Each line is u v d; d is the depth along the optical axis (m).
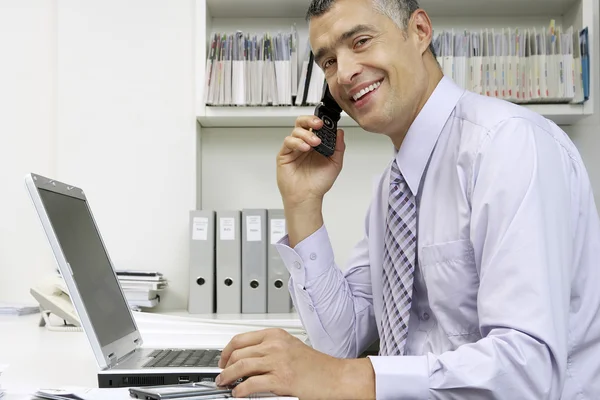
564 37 2.73
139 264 2.95
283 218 2.76
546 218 1.15
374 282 1.65
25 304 2.79
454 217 1.35
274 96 2.76
